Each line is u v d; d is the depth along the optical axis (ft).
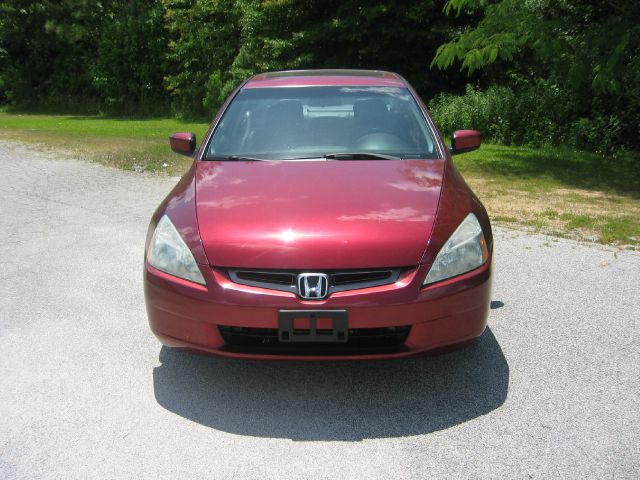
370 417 9.30
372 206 10.19
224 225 9.84
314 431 8.95
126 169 33.42
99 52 90.33
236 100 14.46
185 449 8.54
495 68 51.21
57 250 17.97
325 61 63.93
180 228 10.05
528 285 14.89
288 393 10.07
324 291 8.99
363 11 58.18
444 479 7.79
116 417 9.36
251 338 9.46
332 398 9.89
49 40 96.22
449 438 8.70
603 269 16.06
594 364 10.87
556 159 37.14
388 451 8.41
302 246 9.27
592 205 23.84
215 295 9.20
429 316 9.18
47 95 99.30
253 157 12.60
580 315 13.05
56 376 10.63
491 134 46.24
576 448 8.39
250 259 9.25
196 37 78.48
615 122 39.27
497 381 10.33
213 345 9.40
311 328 9.00
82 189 27.61
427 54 61.72
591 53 32.37
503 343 11.76
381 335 9.26
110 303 13.94
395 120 13.57
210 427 9.08
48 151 41.11
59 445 8.63
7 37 95.91
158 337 9.99
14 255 17.48
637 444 8.46
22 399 9.87
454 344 9.52
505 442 8.57
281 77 15.72
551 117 43.55
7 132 57.41
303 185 10.96
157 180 30.09
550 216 21.86
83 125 69.82
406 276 9.20
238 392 10.11
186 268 9.53
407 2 58.85
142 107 88.12
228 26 76.79
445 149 12.94
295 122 13.52
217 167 12.09
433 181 11.24
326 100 14.23
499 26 34.55
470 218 10.29
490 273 9.90
